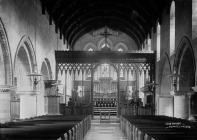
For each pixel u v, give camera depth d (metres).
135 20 38.22
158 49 31.36
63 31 38.12
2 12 15.74
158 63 30.77
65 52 32.78
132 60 32.97
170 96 28.20
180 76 22.77
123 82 46.34
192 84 22.44
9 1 16.98
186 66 22.50
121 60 33.03
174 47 24.81
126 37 49.56
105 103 42.09
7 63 17.05
